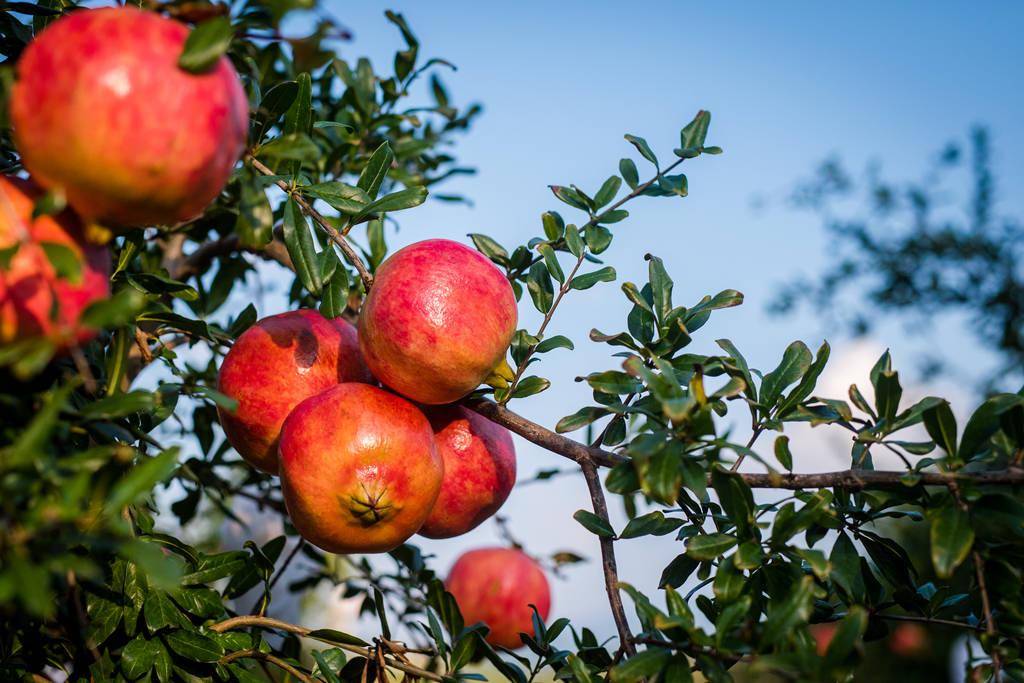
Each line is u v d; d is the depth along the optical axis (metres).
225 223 1.15
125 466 0.86
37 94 0.78
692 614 0.85
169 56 0.78
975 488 0.85
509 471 1.00
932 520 0.85
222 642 0.94
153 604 0.93
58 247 0.78
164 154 0.78
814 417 0.92
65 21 0.79
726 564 0.86
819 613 0.94
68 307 0.80
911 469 0.88
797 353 0.93
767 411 0.92
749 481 0.89
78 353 0.80
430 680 0.95
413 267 0.92
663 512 0.94
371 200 0.98
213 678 0.94
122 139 0.78
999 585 0.87
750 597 0.85
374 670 0.97
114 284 0.95
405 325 0.91
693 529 0.94
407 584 1.20
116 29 0.78
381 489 0.91
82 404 0.85
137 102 0.78
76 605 0.89
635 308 0.97
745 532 0.87
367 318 0.92
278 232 1.13
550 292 0.99
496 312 0.92
